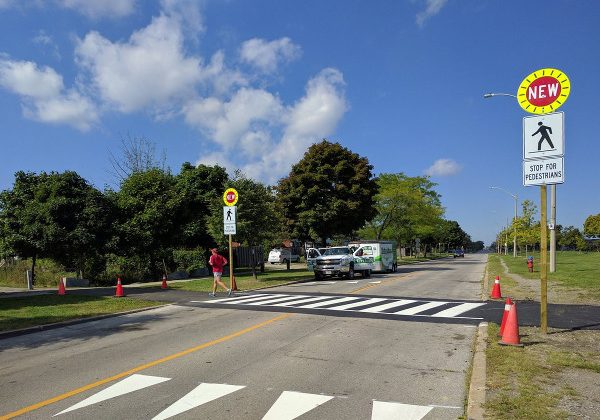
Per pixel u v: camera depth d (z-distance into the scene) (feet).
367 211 116.67
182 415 17.46
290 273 100.48
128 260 84.43
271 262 172.55
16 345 30.63
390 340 30.25
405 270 120.67
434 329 33.88
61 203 74.28
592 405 17.29
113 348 28.94
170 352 27.48
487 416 16.34
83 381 21.97
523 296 53.47
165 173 103.30
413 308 44.37
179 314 42.42
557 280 69.97
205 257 101.14
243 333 32.71
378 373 22.81
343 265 83.71
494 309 43.19
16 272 87.81
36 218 73.72
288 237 114.62
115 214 84.23
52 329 36.35
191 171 105.70
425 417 17.15
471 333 32.45
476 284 72.90
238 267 122.52
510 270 102.89
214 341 30.27
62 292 59.36
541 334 30.45
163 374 22.86
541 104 30.35
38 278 82.79
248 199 73.97
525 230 199.21
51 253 78.02
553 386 19.61
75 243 75.20
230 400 19.03
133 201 87.66
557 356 24.48
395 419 16.96
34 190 77.82
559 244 311.47
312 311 42.57
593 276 72.69
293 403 18.63
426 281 79.92
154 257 89.71
